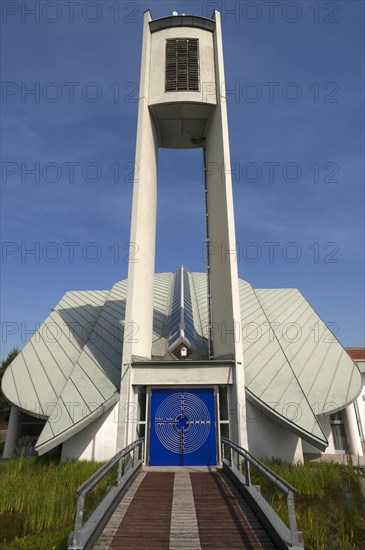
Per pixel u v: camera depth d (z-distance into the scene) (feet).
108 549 18.52
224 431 39.86
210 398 39.52
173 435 38.50
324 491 32.22
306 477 33.76
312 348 59.72
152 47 55.11
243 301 71.26
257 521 21.88
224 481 30.58
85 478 34.17
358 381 55.01
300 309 72.28
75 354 56.54
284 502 29.32
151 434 38.63
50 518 24.81
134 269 42.11
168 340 54.13
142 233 45.34
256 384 47.96
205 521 21.90
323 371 54.80
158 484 29.68
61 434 41.88
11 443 54.44
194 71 52.85
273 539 19.25
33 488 30.37
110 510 22.63
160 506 24.36
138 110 49.47
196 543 19.19
